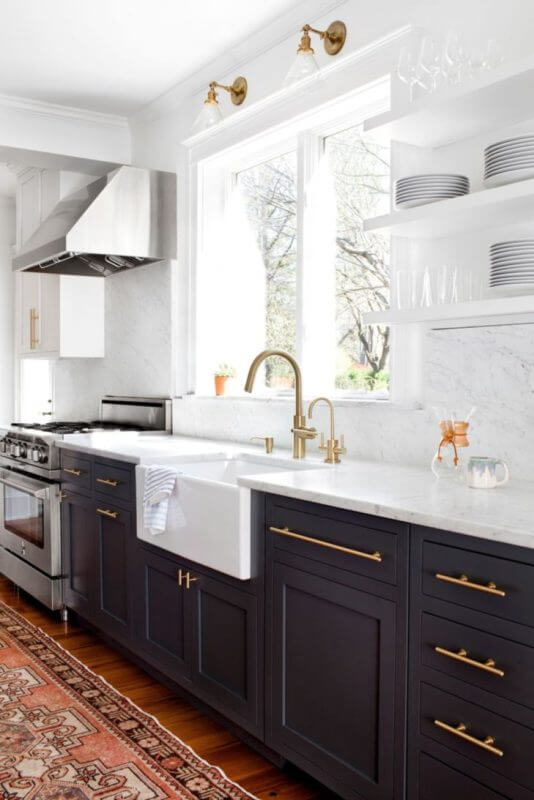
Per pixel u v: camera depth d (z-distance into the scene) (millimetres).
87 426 4562
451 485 2109
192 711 2709
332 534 1963
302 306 3273
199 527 2463
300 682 2094
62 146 4289
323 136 3271
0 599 4172
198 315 3959
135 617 3018
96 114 4332
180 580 2648
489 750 1548
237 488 2277
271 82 3334
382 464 2654
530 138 1937
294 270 3523
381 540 1812
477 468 2043
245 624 2324
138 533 2885
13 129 4129
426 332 2525
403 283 2393
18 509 4203
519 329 2215
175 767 2289
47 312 4984
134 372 4555
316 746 2037
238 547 2268
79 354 4836
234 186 3945
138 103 4180
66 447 3621
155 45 3438
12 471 4266
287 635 2139
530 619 1471
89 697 2803
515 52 2266
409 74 2340
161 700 2803
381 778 1824
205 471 3076
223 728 2574
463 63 2244
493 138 2320
